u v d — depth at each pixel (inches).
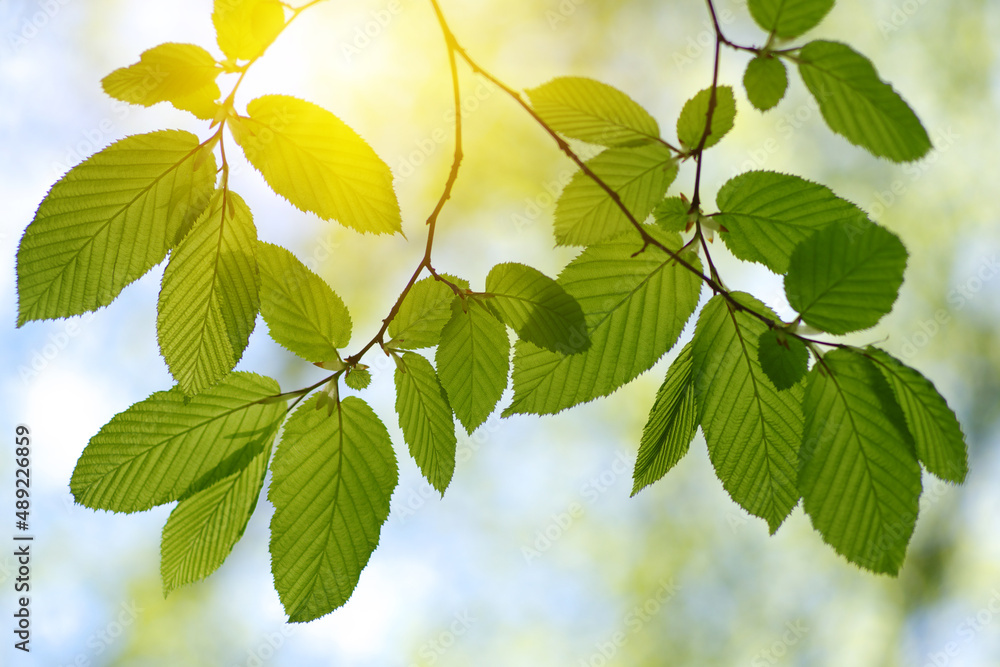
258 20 29.6
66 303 29.6
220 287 30.1
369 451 30.7
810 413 30.2
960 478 29.9
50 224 29.5
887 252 29.4
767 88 30.2
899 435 29.9
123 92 29.5
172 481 30.3
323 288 30.6
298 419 30.6
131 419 30.2
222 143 29.9
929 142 29.5
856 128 29.8
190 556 30.7
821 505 30.1
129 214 29.8
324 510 30.5
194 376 30.1
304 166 30.1
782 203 30.8
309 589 30.3
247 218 30.2
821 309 29.8
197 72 29.6
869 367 29.9
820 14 29.6
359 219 30.3
